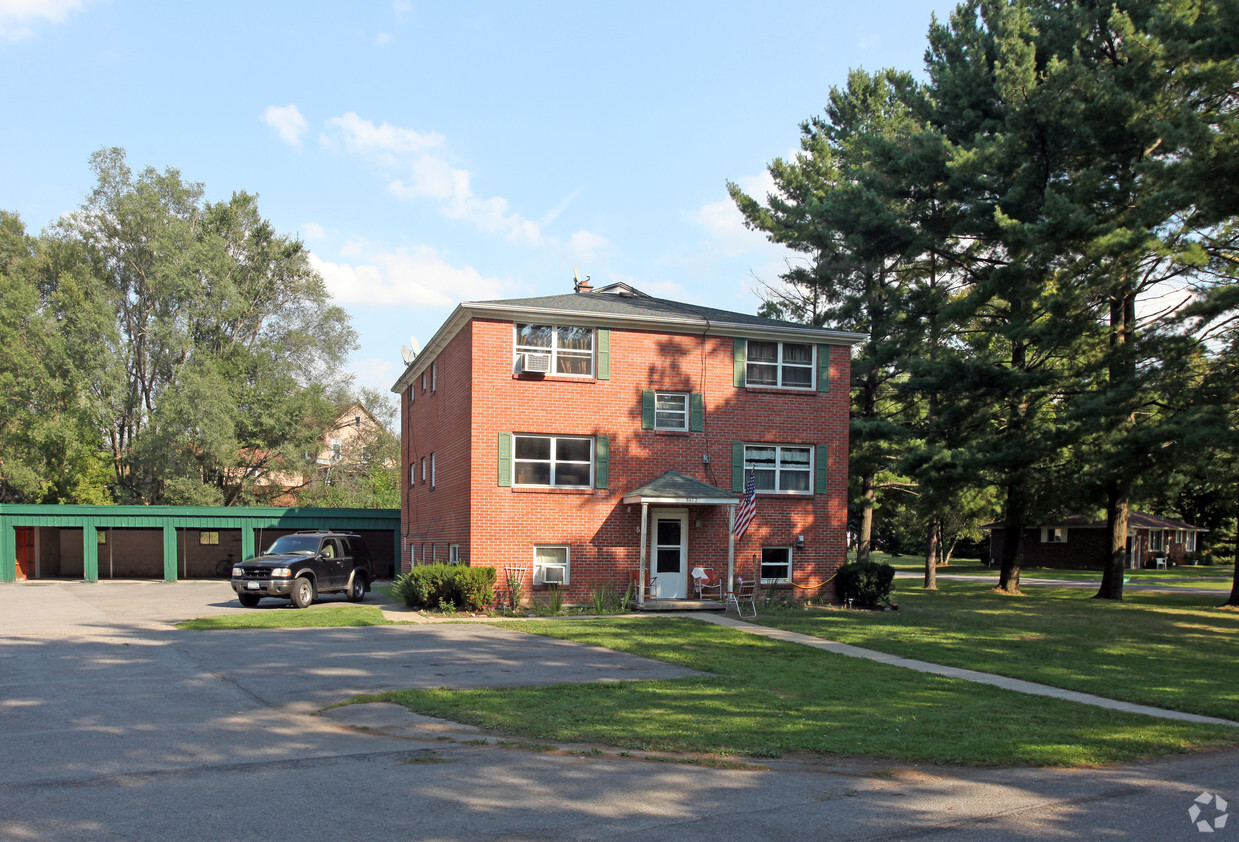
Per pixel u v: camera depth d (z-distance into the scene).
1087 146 25.84
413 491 32.62
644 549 23.19
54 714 10.14
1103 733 10.00
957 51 32.47
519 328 23.66
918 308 31.58
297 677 12.78
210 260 48.62
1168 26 22.80
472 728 9.59
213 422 45.72
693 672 13.81
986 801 7.32
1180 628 21.27
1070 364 30.56
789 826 6.48
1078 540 57.75
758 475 25.38
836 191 31.81
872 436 31.61
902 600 29.38
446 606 21.88
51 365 47.12
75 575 41.72
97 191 49.59
